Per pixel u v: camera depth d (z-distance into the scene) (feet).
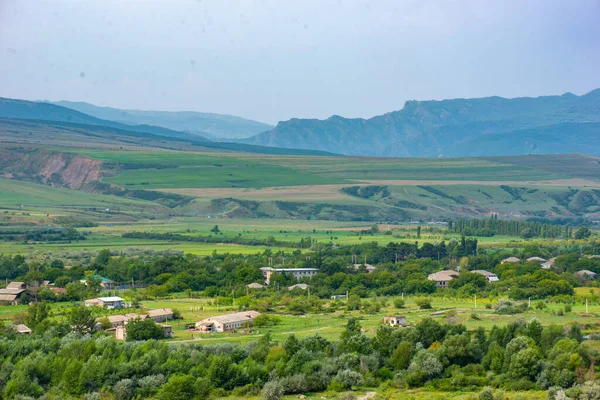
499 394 588.91
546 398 578.25
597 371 616.39
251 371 625.41
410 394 598.75
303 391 616.39
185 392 588.09
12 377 597.11
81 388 594.24
